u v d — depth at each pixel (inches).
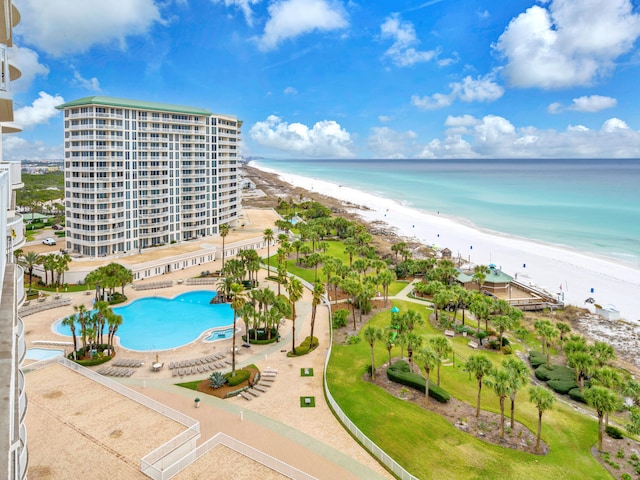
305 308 3545.8
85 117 4335.6
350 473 1610.5
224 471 1425.9
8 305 784.9
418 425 1953.7
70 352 2618.1
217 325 3198.8
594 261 5128.0
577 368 2357.3
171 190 5251.0
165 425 1662.2
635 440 1908.2
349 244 5305.1
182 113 5172.2
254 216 7859.3
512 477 1642.5
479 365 1989.4
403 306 3654.0
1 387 600.7
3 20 840.9
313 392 2239.2
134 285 3956.7
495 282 3973.9
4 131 1072.8
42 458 1451.8
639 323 3420.3
